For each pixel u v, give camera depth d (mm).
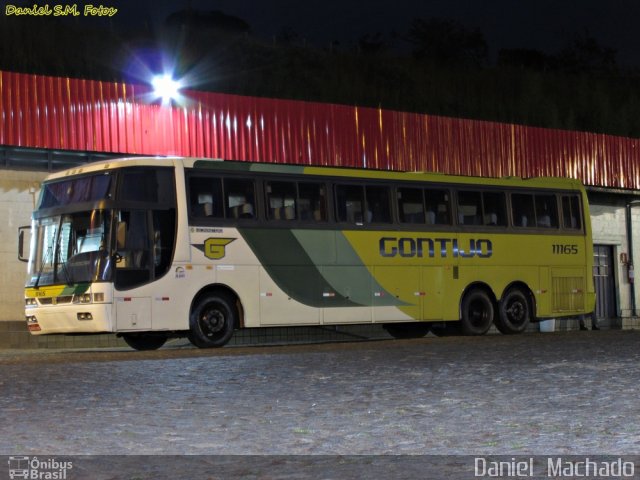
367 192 24328
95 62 52312
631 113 66625
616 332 28828
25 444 8227
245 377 13773
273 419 9641
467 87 67750
